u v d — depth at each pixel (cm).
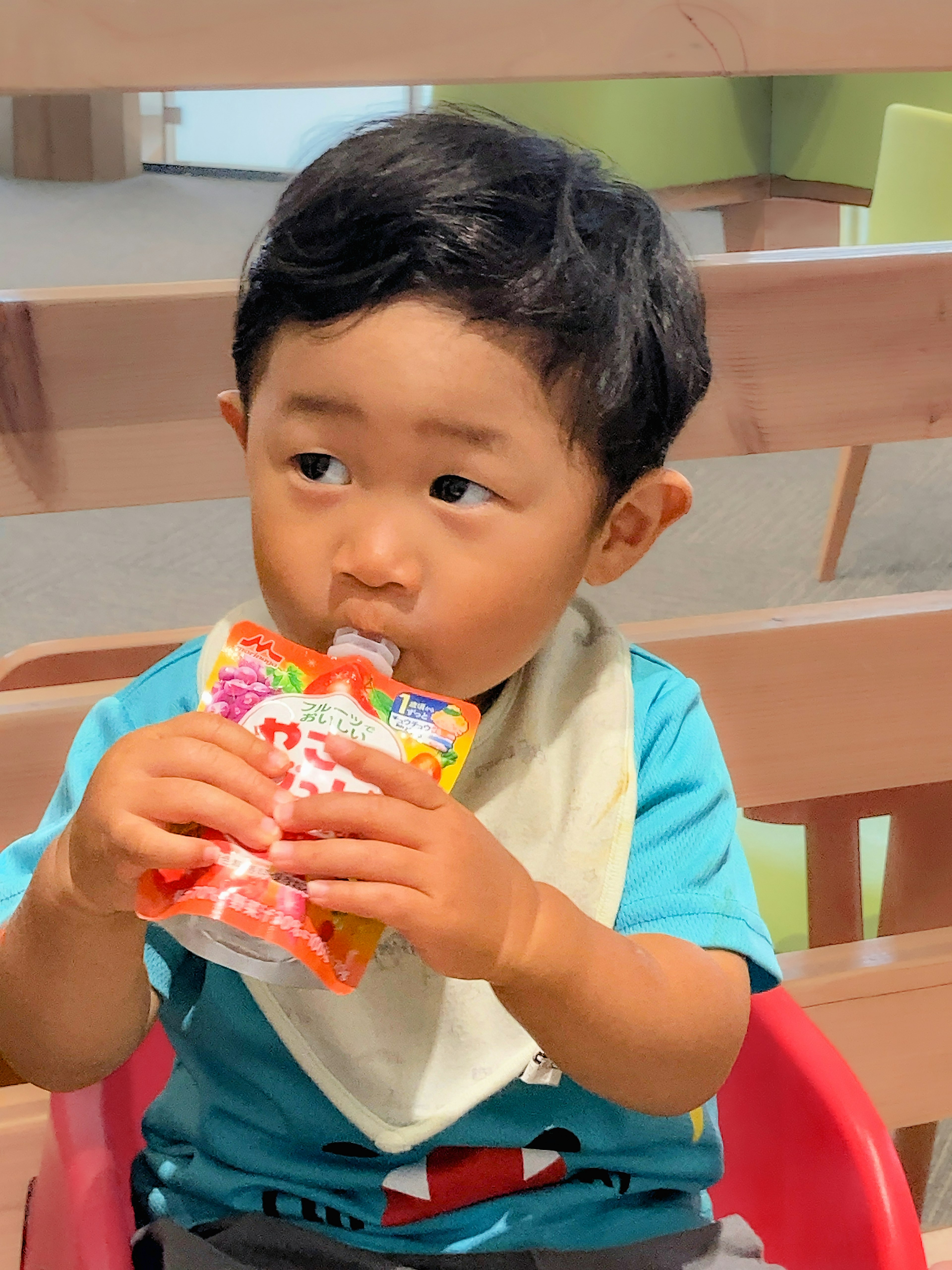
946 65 87
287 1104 69
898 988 104
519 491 57
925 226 221
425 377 55
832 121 281
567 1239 67
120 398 81
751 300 89
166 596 197
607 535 65
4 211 353
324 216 58
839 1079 74
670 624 98
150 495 83
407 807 51
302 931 49
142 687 73
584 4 79
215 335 81
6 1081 98
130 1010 64
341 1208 67
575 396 58
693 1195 72
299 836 51
